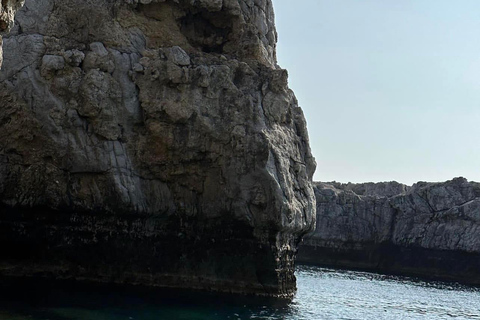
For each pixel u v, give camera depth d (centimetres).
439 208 8462
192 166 3750
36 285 3259
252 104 3834
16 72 3556
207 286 3709
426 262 8350
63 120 3550
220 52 4206
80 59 3619
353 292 5172
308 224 4078
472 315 4425
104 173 3572
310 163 4281
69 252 3575
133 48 3809
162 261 3709
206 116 3741
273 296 3738
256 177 3688
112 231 3609
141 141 3716
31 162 3534
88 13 3797
